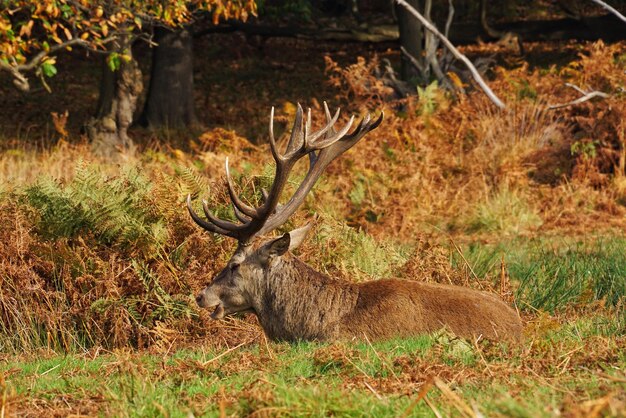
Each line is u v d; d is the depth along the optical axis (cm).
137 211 1266
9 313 1203
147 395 749
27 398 786
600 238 1695
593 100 2166
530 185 2073
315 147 1026
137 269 1208
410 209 1844
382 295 994
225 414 671
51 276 1234
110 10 1953
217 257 1250
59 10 1825
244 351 934
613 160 2089
